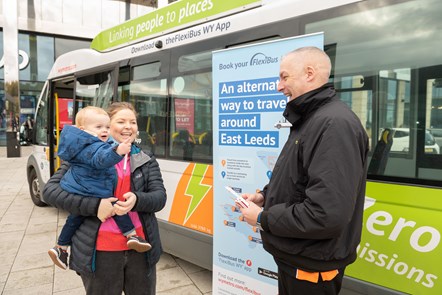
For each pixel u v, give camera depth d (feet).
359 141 4.94
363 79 7.62
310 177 4.86
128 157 6.88
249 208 5.78
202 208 10.94
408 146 6.98
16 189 27.02
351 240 5.19
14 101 49.98
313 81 5.44
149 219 6.88
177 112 12.04
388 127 7.29
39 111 21.66
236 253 9.16
